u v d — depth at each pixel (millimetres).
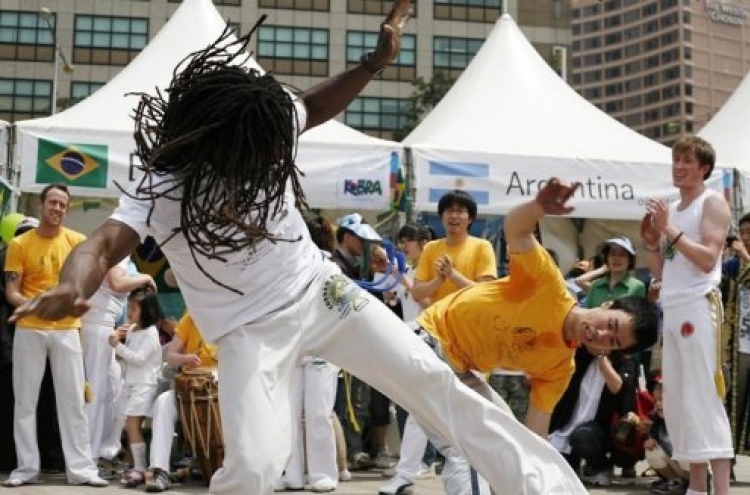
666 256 5234
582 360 6898
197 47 10430
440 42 46219
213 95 2951
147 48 10570
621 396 6848
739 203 10188
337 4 44656
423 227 7781
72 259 2771
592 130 10648
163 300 10195
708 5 120000
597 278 7598
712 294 5070
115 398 7465
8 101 43594
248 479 3109
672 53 119250
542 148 10117
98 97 9656
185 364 6488
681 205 5301
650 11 122312
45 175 8672
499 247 11422
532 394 4133
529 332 3893
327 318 3396
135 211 2979
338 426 7055
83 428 6633
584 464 7215
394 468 7461
